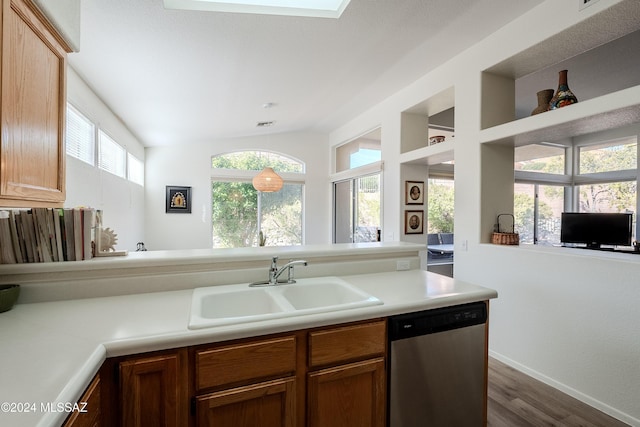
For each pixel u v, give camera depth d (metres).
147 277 1.59
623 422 1.91
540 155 5.51
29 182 1.18
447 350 1.55
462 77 3.06
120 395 1.02
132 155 4.67
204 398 1.10
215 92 3.38
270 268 1.81
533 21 2.38
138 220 5.08
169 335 1.07
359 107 4.77
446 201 5.37
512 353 2.61
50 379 0.79
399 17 2.37
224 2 1.98
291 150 6.42
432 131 5.18
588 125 2.28
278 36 2.40
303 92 3.80
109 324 1.17
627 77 3.77
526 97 4.40
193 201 5.83
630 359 1.90
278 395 1.22
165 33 2.14
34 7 1.17
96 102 3.11
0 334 1.07
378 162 4.60
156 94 3.23
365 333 1.37
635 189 4.89
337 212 6.42
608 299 2.00
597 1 2.00
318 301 1.81
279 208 6.42
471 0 2.25
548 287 2.35
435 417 1.53
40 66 1.24
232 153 6.18
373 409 1.39
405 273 2.14
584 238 4.27
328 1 2.21
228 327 1.15
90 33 2.05
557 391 2.25
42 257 1.42
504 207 2.99
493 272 2.77
